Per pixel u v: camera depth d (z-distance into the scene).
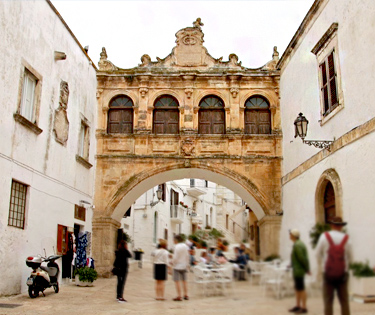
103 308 8.43
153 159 17.69
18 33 11.02
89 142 17.12
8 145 10.40
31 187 11.62
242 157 17.55
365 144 9.82
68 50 14.82
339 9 11.54
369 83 9.75
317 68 13.21
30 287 9.99
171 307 3.94
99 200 17.41
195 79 18.30
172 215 28.98
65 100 14.35
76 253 15.66
